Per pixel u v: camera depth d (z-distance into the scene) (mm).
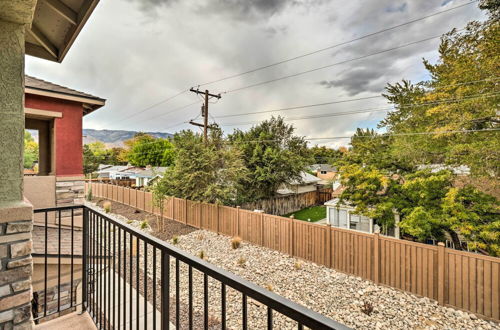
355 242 6898
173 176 12227
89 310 2322
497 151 6582
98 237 2146
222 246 9336
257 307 5301
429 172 7887
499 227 6566
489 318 5012
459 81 7578
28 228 1642
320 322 579
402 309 5418
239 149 13094
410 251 6000
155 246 1241
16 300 1591
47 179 5047
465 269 5301
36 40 2619
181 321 4715
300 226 8102
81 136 5516
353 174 9375
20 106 1615
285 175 16547
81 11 2117
